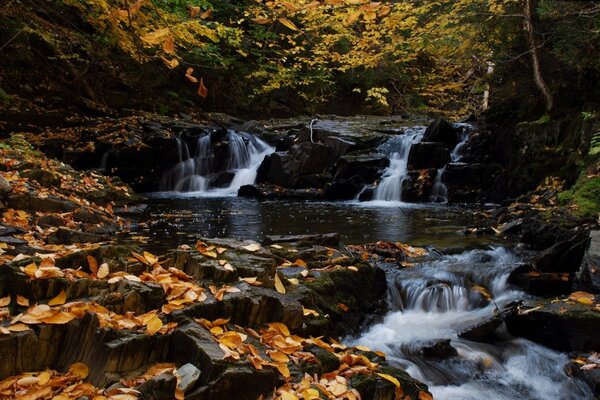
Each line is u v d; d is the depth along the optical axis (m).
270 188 11.92
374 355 3.22
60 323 2.48
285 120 16.81
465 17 9.35
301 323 3.20
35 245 4.20
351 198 11.32
